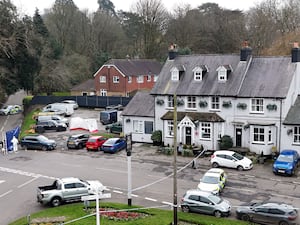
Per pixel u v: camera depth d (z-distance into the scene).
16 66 70.62
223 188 32.62
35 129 56.44
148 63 85.56
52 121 57.16
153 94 47.03
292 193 31.38
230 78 44.12
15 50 68.62
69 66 94.00
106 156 43.88
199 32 102.50
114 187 33.41
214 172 33.16
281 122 40.69
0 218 27.28
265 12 92.38
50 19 103.69
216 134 43.59
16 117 72.12
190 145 44.34
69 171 38.25
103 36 108.75
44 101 76.81
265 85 41.94
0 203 30.19
